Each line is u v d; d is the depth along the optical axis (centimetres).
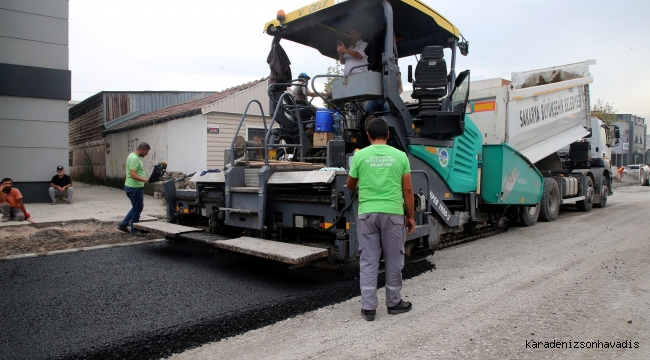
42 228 850
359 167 391
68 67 1254
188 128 1383
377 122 401
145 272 534
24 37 1185
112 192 1667
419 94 532
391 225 380
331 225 466
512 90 866
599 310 395
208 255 634
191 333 339
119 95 2025
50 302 418
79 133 2508
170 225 652
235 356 311
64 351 305
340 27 601
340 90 542
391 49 515
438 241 609
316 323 373
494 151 732
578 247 672
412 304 416
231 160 562
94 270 543
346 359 304
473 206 704
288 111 638
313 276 516
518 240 744
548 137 1014
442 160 610
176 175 1348
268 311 386
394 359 303
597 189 1215
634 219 973
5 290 458
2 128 1170
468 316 384
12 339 329
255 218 514
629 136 4256
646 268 536
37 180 1227
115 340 322
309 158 578
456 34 626
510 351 314
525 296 436
